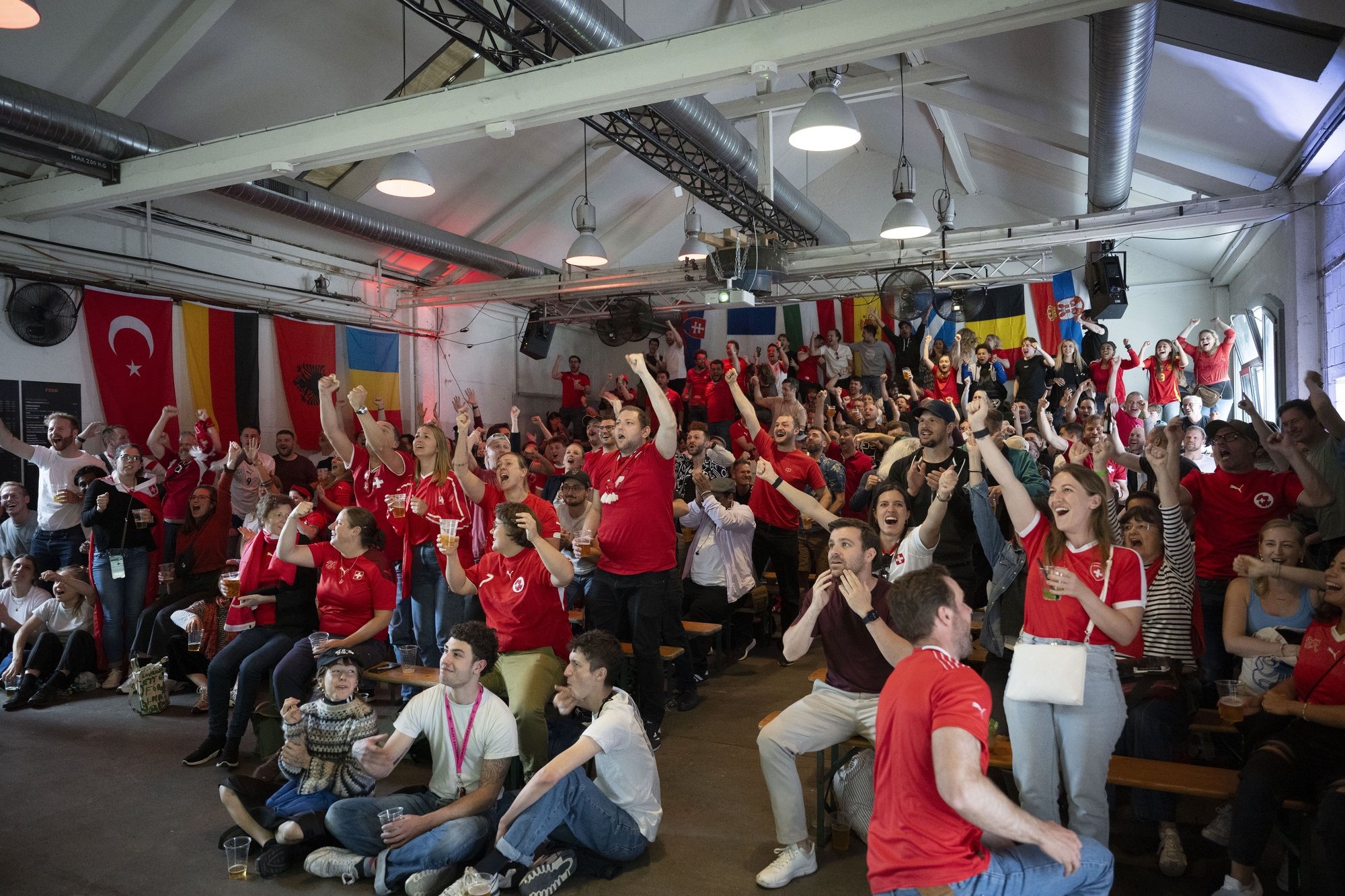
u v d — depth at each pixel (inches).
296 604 184.7
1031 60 293.6
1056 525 108.9
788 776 124.2
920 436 163.8
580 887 121.8
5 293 296.4
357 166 368.8
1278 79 226.4
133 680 207.9
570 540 207.3
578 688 124.2
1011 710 109.5
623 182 503.5
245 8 276.8
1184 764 125.8
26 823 145.2
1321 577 123.2
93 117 247.8
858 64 404.8
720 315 600.7
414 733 129.7
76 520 253.8
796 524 252.4
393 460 214.7
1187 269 504.7
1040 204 526.6
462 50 337.1
